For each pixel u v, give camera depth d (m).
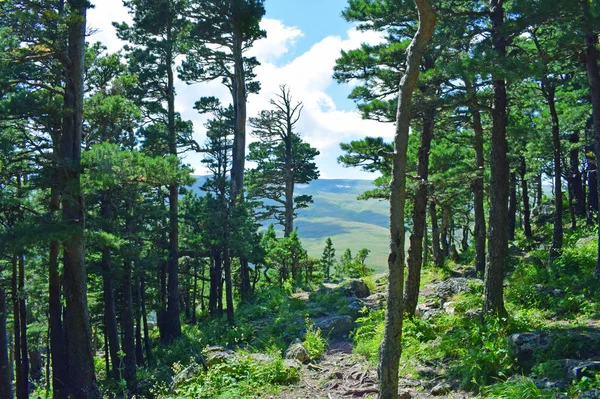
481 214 23.02
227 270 26.98
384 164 16.45
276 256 39.22
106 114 20.22
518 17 10.55
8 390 20.28
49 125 17.22
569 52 15.43
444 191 20.62
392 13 14.06
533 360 8.98
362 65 15.52
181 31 31.03
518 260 22.22
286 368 11.23
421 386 9.48
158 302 30.42
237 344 19.36
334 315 20.08
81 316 17.20
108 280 22.06
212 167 30.84
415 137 23.55
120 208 24.38
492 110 11.78
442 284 18.91
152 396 17.75
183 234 33.97
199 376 11.33
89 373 17.27
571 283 14.25
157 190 29.73
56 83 17.86
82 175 16.47
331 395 9.66
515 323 10.96
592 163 27.31
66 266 17.19
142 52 28.08
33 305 23.41
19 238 14.20
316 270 45.47
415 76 6.55
